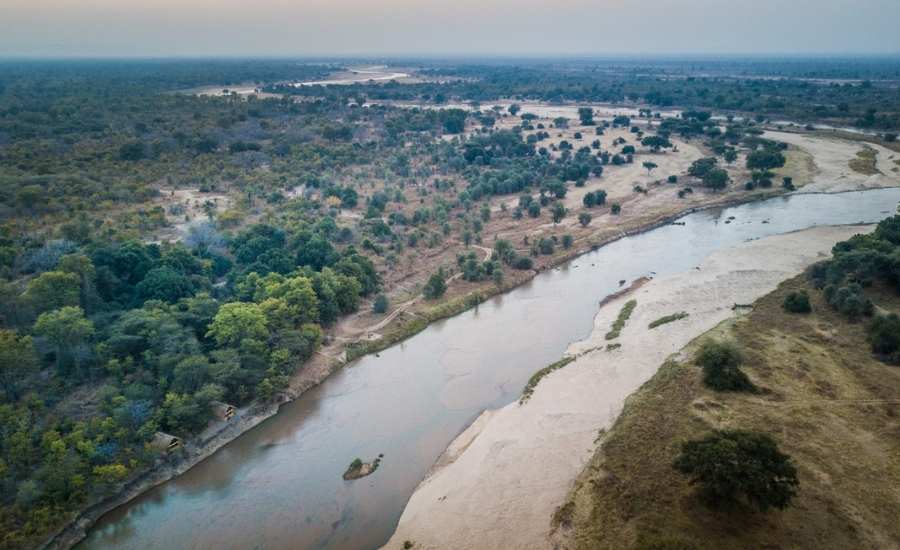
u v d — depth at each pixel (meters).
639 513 55.75
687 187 198.12
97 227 136.50
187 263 113.88
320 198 177.38
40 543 59.62
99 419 72.31
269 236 131.88
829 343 88.62
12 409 73.12
